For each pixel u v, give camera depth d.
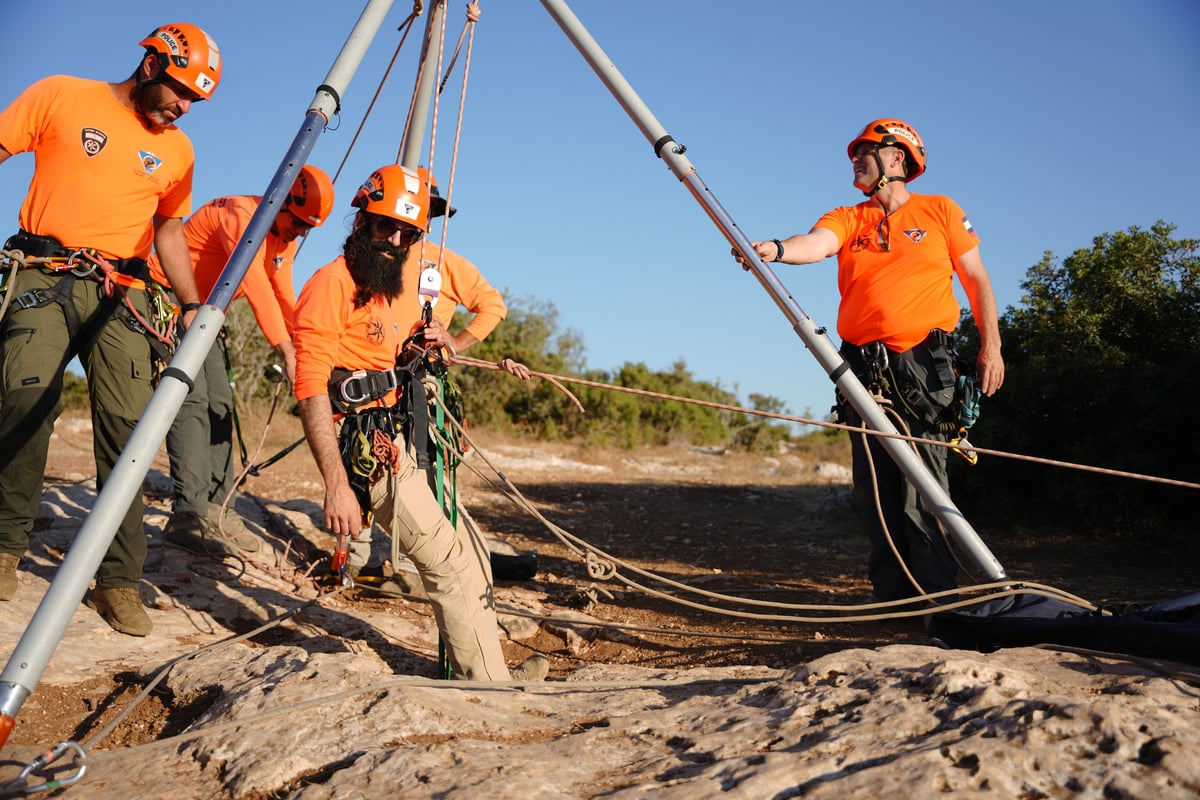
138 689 3.50
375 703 2.83
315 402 3.44
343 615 4.64
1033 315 8.65
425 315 3.89
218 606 4.52
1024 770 2.08
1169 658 3.06
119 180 3.94
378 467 3.50
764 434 20.22
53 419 3.95
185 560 5.16
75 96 3.88
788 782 2.15
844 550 7.66
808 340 4.29
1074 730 2.19
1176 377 7.54
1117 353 7.81
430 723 2.72
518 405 18.00
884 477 4.74
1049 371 7.88
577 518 9.08
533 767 2.36
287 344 4.84
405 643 4.39
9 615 3.85
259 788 2.43
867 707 2.53
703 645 4.64
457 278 4.95
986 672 2.57
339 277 3.54
